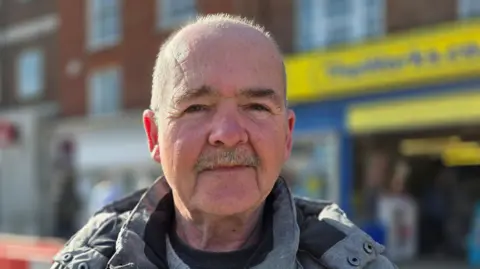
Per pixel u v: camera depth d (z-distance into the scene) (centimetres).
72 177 1641
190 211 158
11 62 2131
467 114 728
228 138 144
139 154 1644
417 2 955
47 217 1700
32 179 1781
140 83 1661
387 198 884
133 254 159
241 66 148
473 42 728
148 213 169
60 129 1847
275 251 155
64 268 162
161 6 1606
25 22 2077
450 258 884
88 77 1812
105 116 1725
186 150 148
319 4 1118
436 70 768
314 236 161
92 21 1803
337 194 881
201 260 160
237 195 148
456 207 943
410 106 794
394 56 816
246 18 188
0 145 1741
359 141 910
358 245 158
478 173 966
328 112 902
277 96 152
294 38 1153
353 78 868
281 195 165
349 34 1066
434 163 977
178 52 152
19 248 412
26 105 2070
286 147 162
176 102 149
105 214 184
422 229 951
